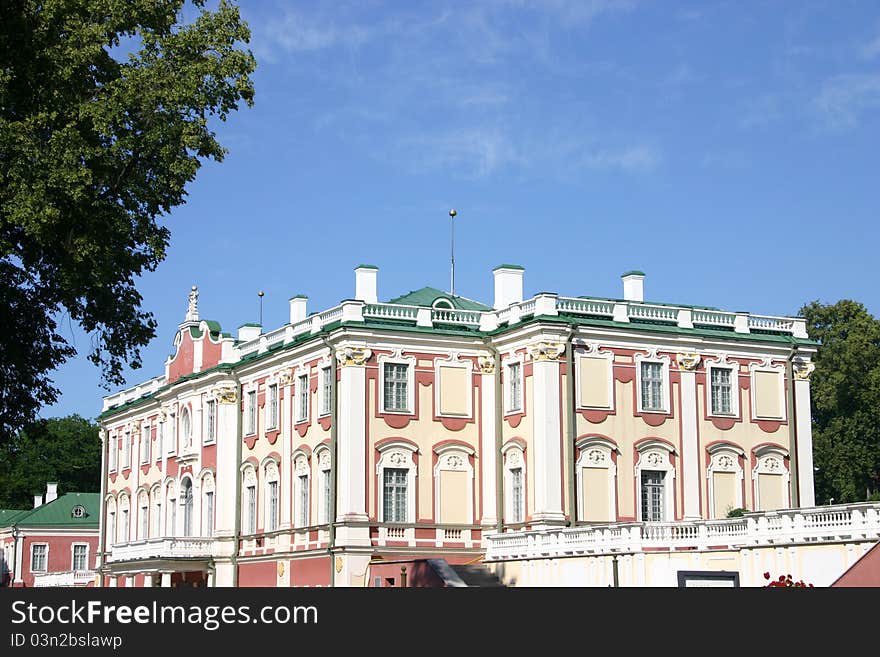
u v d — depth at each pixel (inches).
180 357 3129.9
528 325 2390.5
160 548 2795.3
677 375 2502.5
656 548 1884.8
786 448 2588.6
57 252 1508.4
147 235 1561.3
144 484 3299.7
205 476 2903.5
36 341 1614.2
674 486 2456.9
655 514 2437.3
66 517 4352.9
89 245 1460.4
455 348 2507.4
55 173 1416.1
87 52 1467.8
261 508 2696.9
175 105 1537.9
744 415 2556.6
